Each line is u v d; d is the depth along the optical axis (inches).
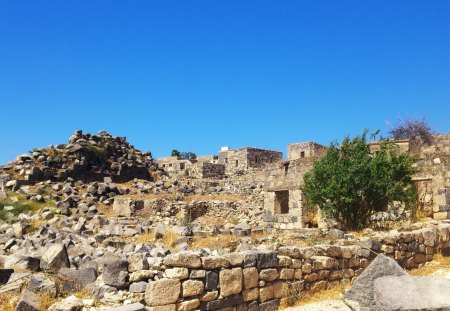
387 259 341.4
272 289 396.2
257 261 387.5
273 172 1056.2
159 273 344.8
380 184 747.4
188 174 2274.9
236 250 510.0
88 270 380.2
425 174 813.9
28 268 413.7
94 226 985.5
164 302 322.3
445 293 268.2
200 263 346.6
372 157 797.9
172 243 752.3
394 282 283.4
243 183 1692.9
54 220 999.6
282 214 1021.2
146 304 324.2
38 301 334.3
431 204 819.4
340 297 423.8
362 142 807.1
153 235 826.8
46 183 1318.9
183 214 1240.2
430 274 507.8
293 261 421.7
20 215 1028.5
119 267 350.0
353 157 788.0
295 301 409.4
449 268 531.5
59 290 360.8
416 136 1801.2
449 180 781.9
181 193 1457.9
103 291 343.6
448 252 604.7
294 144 2018.9
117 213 1232.2
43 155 1418.6
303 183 957.2
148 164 1718.8
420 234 566.9
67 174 1412.4
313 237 660.7
